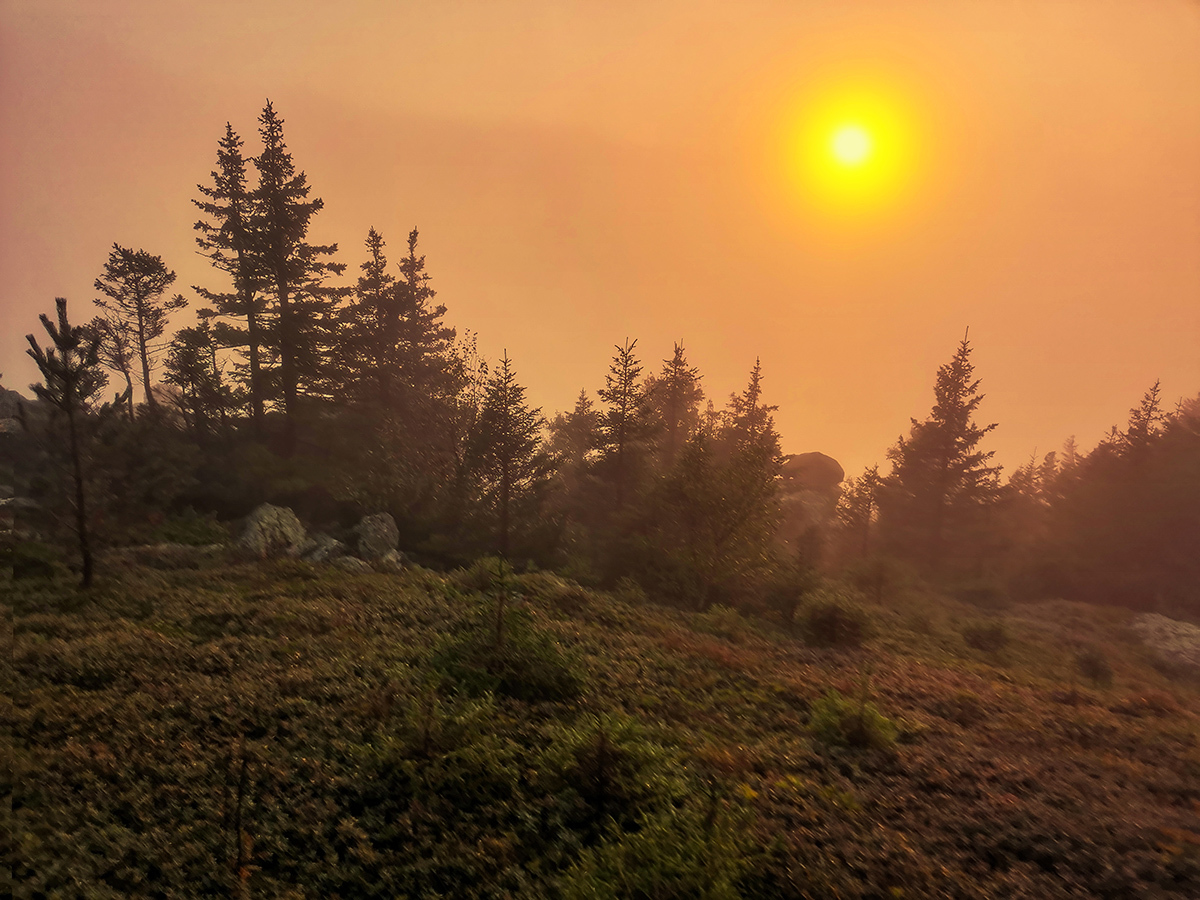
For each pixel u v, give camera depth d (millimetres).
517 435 30844
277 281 35156
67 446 16750
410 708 10461
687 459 30438
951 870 6863
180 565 20906
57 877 5996
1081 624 38844
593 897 6023
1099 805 9000
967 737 12617
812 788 9016
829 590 29938
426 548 30062
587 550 34844
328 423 35250
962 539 55188
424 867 6809
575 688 12531
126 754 8398
